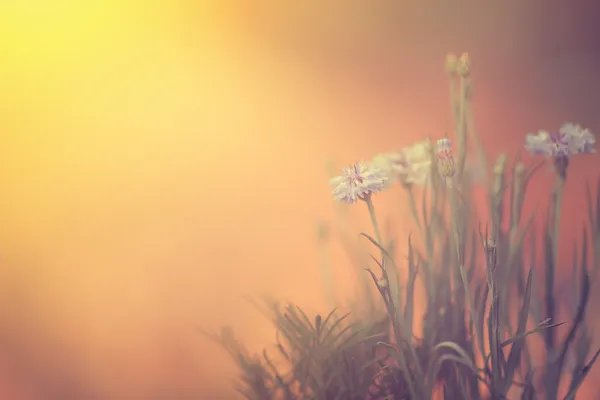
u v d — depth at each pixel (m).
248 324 1.33
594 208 1.46
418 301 1.25
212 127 2.08
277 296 1.36
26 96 1.90
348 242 1.32
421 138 2.08
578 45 2.86
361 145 2.05
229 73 2.39
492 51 2.87
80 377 1.27
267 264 1.43
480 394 1.14
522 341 1.08
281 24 2.71
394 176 1.14
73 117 1.90
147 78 2.20
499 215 1.12
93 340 1.32
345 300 1.30
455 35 2.94
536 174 1.67
